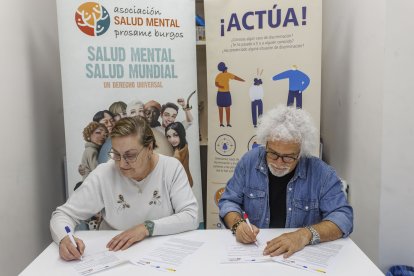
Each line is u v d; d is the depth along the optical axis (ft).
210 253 4.17
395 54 5.44
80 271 3.80
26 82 6.97
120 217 5.09
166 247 4.35
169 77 7.08
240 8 7.38
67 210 4.91
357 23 6.61
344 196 4.95
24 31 6.91
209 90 7.75
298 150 4.58
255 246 4.33
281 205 5.21
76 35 6.63
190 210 5.00
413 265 5.79
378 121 5.72
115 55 6.79
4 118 6.10
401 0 5.32
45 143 7.85
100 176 5.06
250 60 7.47
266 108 7.51
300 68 7.30
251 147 7.64
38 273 3.77
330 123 8.42
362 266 3.82
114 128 4.63
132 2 6.79
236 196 5.37
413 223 5.70
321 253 4.12
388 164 5.64
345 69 7.31
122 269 3.83
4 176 6.06
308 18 7.18
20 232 6.61
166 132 7.14
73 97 6.71
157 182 5.08
